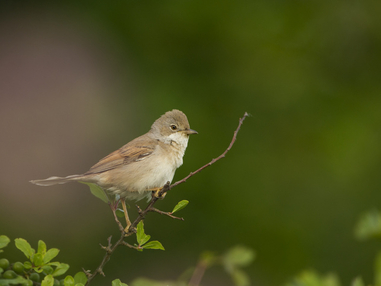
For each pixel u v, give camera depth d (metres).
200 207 12.50
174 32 14.10
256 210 12.48
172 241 12.16
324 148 13.14
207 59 14.02
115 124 13.30
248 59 13.99
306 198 12.63
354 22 14.08
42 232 11.62
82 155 12.79
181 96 13.50
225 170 12.87
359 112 13.55
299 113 13.49
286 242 12.20
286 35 14.19
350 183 12.67
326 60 14.15
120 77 13.96
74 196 12.22
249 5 14.32
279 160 13.02
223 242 12.21
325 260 12.02
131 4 14.41
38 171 12.34
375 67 14.12
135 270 11.72
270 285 11.85
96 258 11.65
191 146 12.94
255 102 13.52
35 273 4.89
